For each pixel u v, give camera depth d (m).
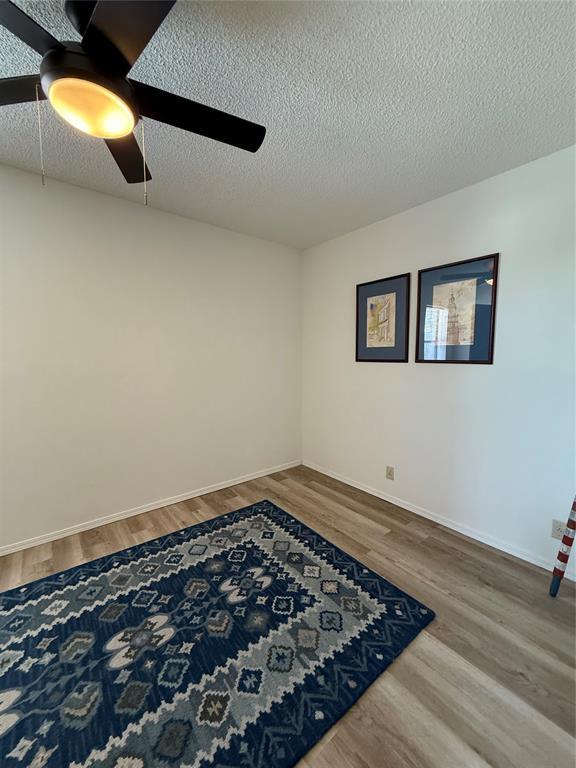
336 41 1.09
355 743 1.04
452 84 1.27
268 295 3.18
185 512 2.54
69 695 1.19
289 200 2.28
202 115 1.09
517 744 1.04
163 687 1.22
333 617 1.53
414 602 1.62
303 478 3.24
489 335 2.02
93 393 2.26
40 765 0.99
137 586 1.74
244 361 3.06
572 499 1.77
